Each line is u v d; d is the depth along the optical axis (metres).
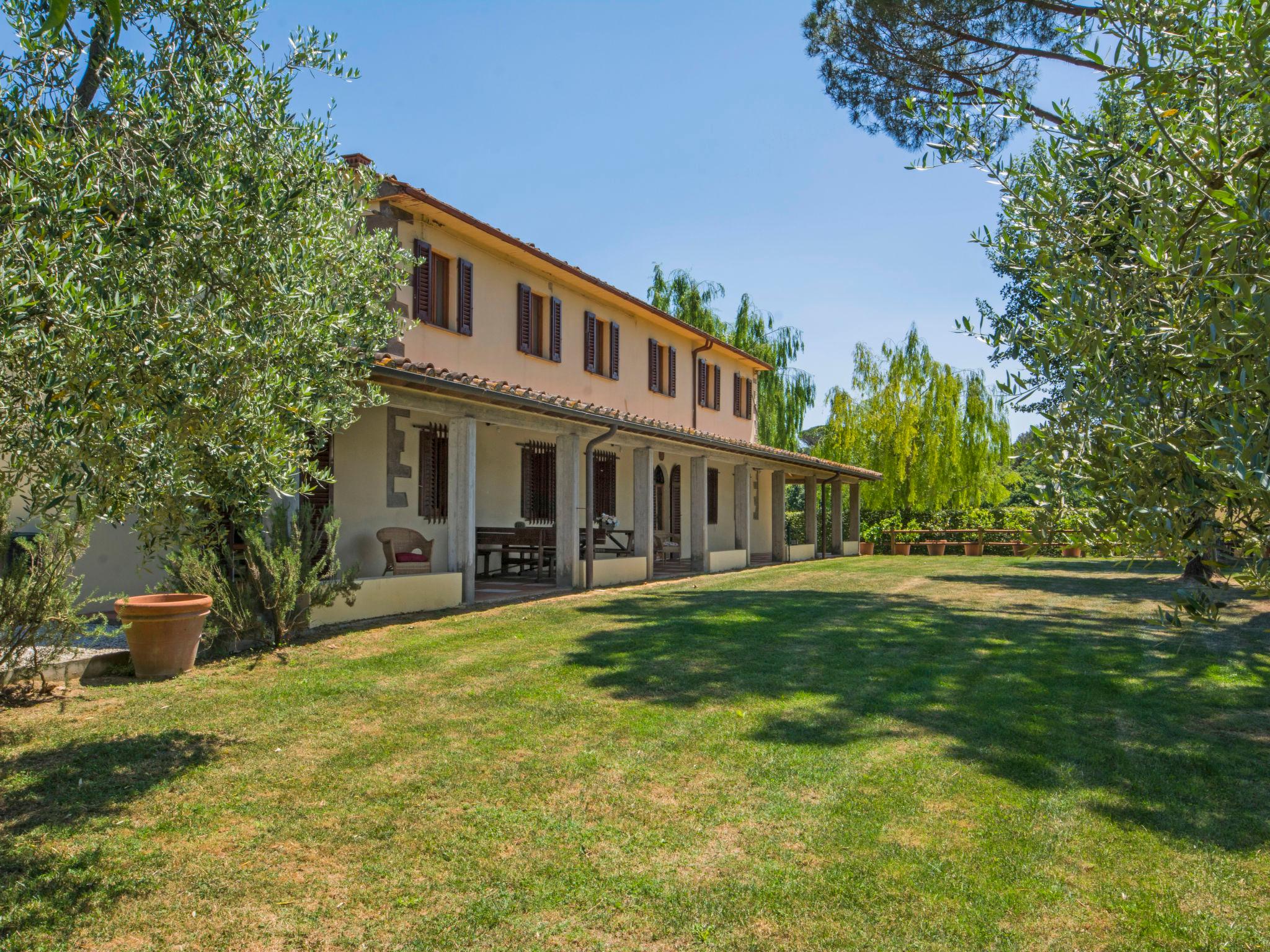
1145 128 3.24
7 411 3.01
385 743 5.20
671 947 2.97
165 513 4.64
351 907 3.23
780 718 5.91
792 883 3.43
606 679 7.00
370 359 7.42
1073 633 10.00
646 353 19.31
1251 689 6.96
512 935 3.04
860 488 28.77
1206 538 2.51
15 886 3.35
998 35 10.75
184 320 3.68
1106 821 4.11
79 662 6.62
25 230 3.24
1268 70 2.53
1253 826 4.07
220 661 7.37
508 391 10.40
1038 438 2.93
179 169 4.28
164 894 3.31
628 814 4.14
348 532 11.17
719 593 13.51
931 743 5.35
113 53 4.62
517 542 13.61
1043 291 3.29
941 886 3.42
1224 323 2.40
